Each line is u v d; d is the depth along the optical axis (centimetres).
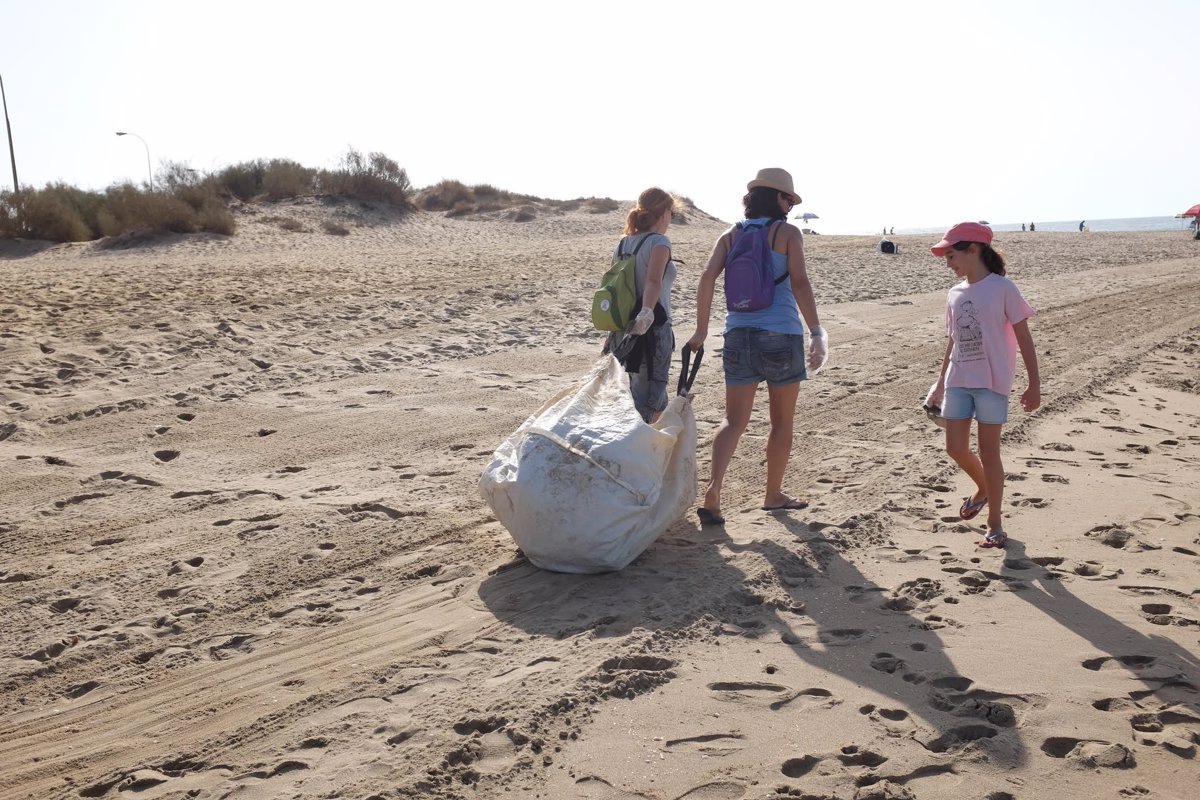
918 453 712
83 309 1155
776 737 336
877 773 314
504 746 331
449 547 526
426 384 932
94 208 2964
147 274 1612
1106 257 2638
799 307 560
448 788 307
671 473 528
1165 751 327
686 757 324
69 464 662
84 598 458
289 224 3156
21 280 1475
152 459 680
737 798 302
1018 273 2172
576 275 1741
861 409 866
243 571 491
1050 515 573
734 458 702
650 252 575
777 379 555
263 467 670
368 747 331
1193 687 369
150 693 375
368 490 621
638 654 392
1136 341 1242
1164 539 535
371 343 1100
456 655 400
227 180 3675
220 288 1402
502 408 848
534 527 478
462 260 2038
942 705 357
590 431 493
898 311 1509
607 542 476
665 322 587
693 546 523
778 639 412
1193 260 2552
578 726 342
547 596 459
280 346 1045
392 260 2033
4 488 609
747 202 568
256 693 373
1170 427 814
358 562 504
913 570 489
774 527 554
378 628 429
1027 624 425
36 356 919
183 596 462
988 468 514
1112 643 406
